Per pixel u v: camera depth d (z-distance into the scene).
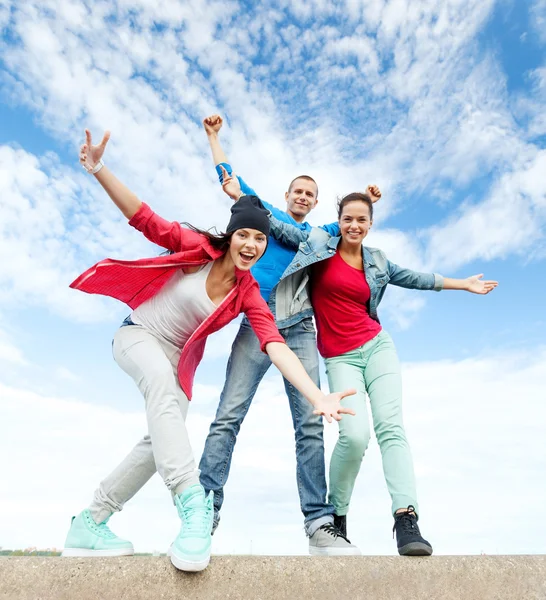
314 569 2.01
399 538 2.31
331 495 2.79
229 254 2.35
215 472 2.82
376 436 2.68
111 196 2.28
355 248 3.00
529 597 2.14
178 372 2.32
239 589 1.92
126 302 2.48
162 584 1.87
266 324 2.33
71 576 1.83
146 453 2.24
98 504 2.26
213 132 3.49
